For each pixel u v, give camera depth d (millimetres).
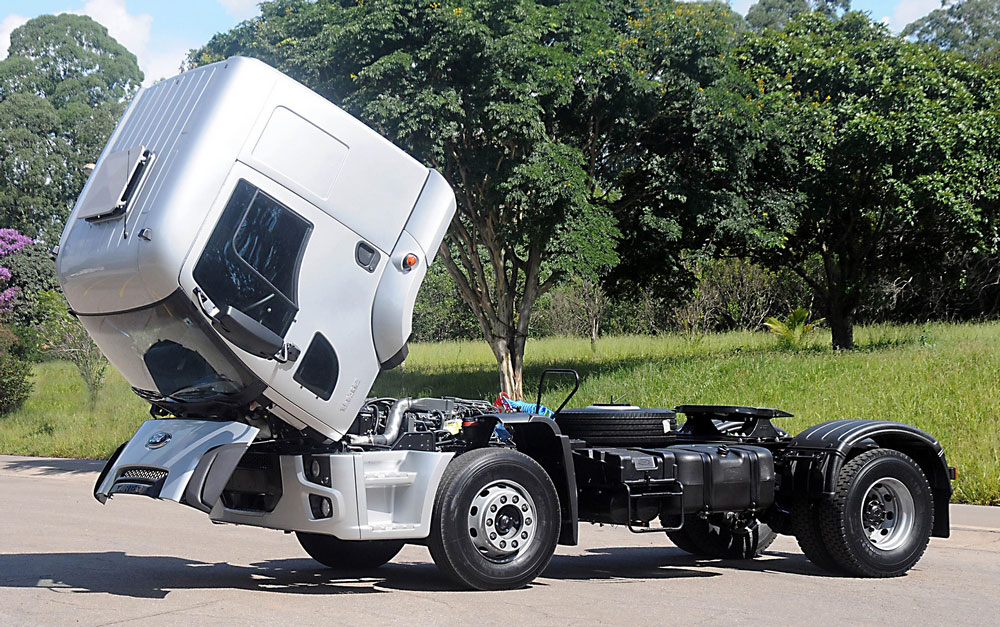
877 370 19844
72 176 66000
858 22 27875
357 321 7375
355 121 7418
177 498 6715
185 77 7480
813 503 8570
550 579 8266
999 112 24797
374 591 7496
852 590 7855
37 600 7012
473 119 19094
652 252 24344
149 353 7340
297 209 7105
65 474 19109
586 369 25969
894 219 25938
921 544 8719
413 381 26828
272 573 8570
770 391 19156
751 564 9445
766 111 22641
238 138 6898
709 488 8266
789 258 28328
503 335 22719
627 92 21094
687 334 32344
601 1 22031
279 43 20250
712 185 23094
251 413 7281
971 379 18031
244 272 6887
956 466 13680
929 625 6496
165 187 6777
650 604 7059
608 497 8086
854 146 23672
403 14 19203
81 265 7176
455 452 7586
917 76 25547
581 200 19703
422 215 7613
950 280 29594
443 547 7254
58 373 35375
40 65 74938
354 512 7145
